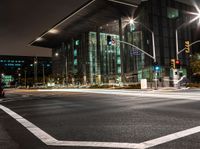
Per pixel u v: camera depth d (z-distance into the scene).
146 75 65.00
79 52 101.69
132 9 73.31
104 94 31.42
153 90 39.19
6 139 7.69
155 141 6.75
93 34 95.62
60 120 11.09
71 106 17.56
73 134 8.02
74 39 106.50
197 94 24.97
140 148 6.10
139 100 20.33
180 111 12.66
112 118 11.07
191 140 6.76
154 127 8.73
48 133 8.34
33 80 149.38
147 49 65.62
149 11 66.75
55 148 6.40
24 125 10.12
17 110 16.31
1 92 33.69
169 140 6.81
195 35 77.06
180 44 72.31
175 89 40.66
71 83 99.06
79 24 89.19
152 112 12.62
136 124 9.41
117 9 74.69
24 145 6.86
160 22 68.62
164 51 67.81
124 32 76.69
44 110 15.64
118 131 8.24
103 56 92.38
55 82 111.94
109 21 85.38
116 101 20.28
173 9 72.31
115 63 94.06
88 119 11.05
